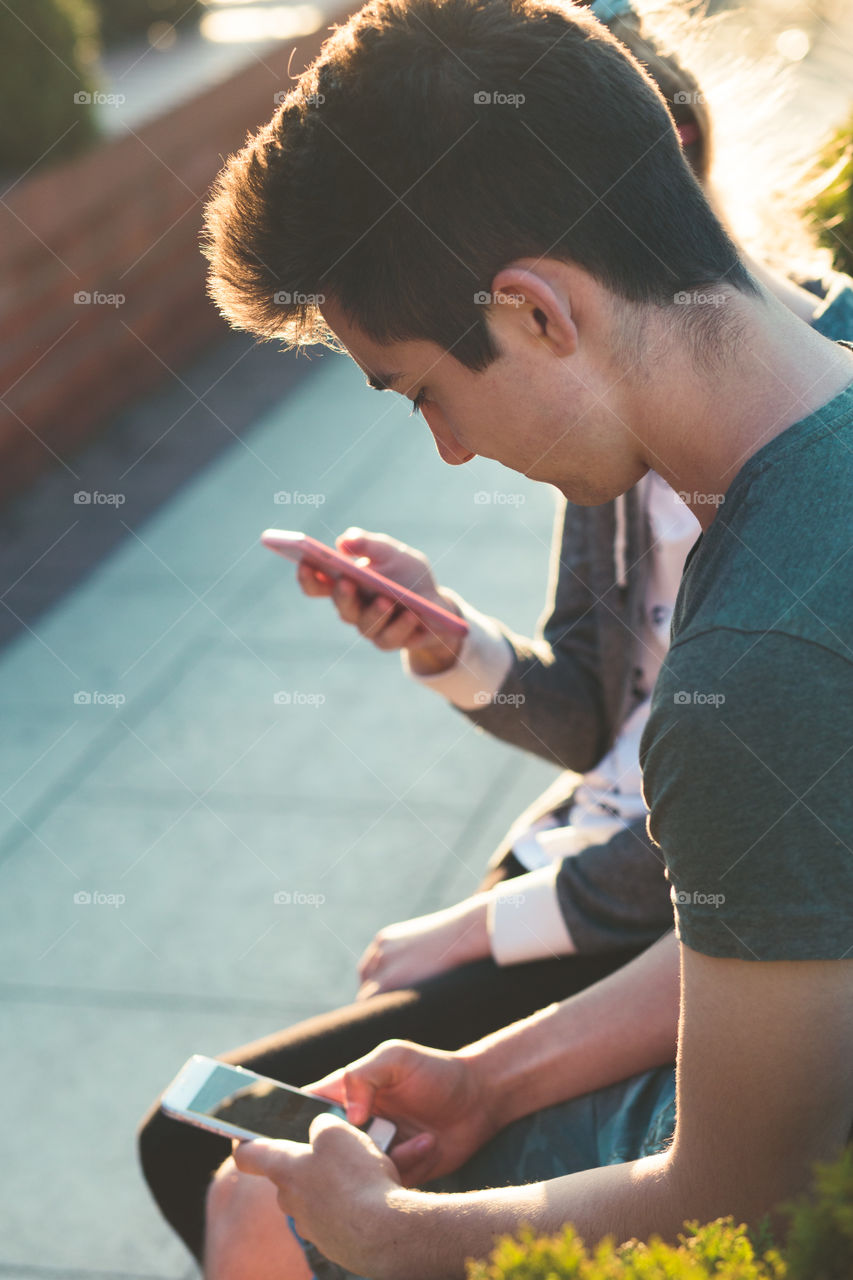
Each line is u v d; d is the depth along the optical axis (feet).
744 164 6.18
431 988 5.49
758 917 3.15
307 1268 4.60
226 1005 9.25
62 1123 8.43
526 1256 2.66
